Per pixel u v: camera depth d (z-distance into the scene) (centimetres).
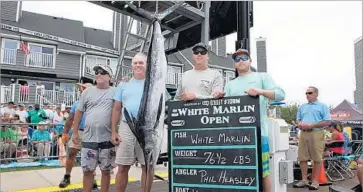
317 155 535
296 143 882
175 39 680
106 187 380
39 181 548
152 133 279
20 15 2167
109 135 377
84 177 382
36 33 2027
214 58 2470
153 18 301
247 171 280
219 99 300
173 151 312
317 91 551
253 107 286
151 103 281
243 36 467
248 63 336
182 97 314
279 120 440
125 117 340
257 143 280
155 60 286
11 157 748
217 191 288
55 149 802
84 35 2369
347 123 1288
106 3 514
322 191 518
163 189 504
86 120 377
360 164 334
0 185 511
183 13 549
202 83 337
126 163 343
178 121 314
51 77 2048
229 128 292
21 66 1961
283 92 306
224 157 290
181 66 2098
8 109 1082
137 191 484
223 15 606
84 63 2138
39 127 796
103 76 383
